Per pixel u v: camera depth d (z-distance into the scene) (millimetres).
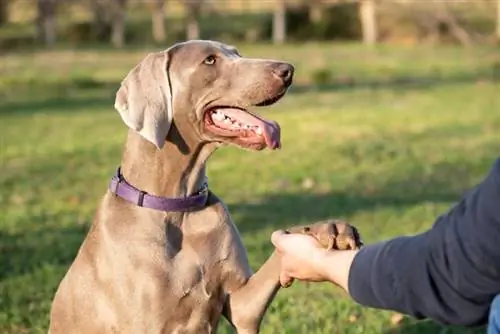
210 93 4391
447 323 2943
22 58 38875
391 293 2992
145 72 4414
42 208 10625
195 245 4414
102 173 13008
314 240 3715
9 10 64938
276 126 4352
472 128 17219
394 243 3062
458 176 12422
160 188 4414
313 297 6938
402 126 17688
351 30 52031
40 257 8273
